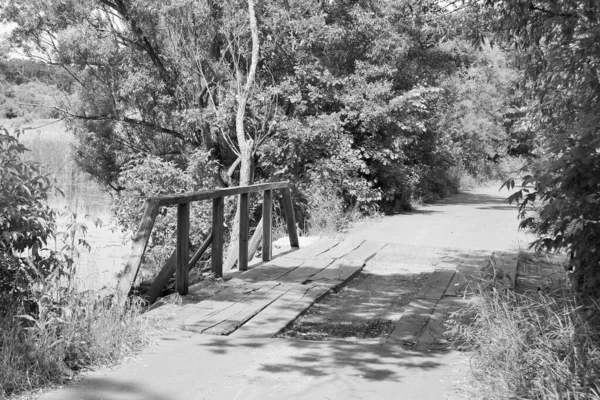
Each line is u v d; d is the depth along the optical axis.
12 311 5.23
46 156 24.41
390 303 8.12
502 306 5.62
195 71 17.78
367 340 6.48
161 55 18.61
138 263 6.88
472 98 36.09
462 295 7.84
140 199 13.90
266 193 10.34
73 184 24.55
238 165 18.19
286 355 5.73
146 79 18.81
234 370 5.30
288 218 11.47
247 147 14.90
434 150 24.52
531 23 7.98
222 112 16.47
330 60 19.61
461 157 35.62
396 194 21.00
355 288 8.91
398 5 18.75
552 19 7.42
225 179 17.53
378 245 11.90
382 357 5.68
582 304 5.11
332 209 16.39
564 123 7.49
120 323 5.88
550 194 5.36
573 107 7.16
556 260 10.26
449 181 30.55
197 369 5.32
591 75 6.34
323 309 7.76
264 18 18.17
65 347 5.24
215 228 8.71
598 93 6.29
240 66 18.73
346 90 18.84
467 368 5.32
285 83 17.33
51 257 5.80
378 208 19.64
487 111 37.19
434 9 10.67
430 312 7.07
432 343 6.02
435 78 22.27
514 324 5.02
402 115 19.31
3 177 5.32
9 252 5.51
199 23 17.20
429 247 11.70
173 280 8.84
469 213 20.30
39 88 19.91
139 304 6.84
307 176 16.75
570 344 4.48
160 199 7.21
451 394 4.76
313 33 18.23
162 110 19.33
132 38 18.75
